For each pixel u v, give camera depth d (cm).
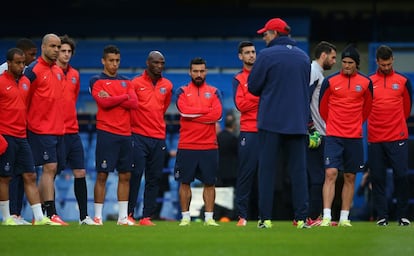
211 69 8606
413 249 2512
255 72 3447
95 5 9394
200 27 8919
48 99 4000
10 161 3875
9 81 3856
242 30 8881
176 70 8669
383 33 9006
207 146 4238
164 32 8919
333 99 4012
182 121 4253
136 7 9244
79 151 4175
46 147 3988
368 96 4016
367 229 3584
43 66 4009
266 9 8919
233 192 5819
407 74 7800
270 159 3456
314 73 4144
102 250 2477
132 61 8706
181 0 9350
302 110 3450
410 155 6069
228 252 2383
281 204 5812
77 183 4166
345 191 4081
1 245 2652
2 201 3962
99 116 4175
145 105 4362
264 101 3453
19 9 9062
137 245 2644
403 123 4272
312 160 4175
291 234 3130
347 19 9038
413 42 8975
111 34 8925
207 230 3475
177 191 6431
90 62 8688
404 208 4325
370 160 4322
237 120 7200
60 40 4041
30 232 3259
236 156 5888
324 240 2825
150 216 4412
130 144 4222
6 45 8881
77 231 3350
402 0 9231
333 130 4006
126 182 4266
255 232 3272
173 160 7062
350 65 3988
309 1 9325
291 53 3456
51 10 9062
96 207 4222
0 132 3856
